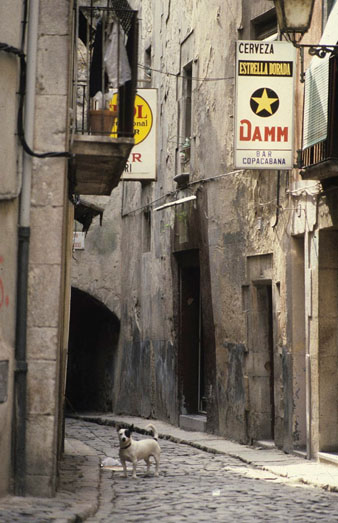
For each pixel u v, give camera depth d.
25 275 11.34
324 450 16.25
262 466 15.80
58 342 11.41
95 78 14.31
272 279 18.58
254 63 16.25
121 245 30.70
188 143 24.31
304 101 15.71
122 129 13.17
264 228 18.98
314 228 16.45
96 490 12.61
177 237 24.56
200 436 21.55
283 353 17.88
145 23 29.33
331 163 14.07
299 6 13.77
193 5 24.06
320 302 16.28
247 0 20.41
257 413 19.36
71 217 16.55
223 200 21.31
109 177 14.38
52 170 11.45
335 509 11.48
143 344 27.81
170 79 26.08
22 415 11.22
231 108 21.03
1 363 10.70
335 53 13.98
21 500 10.84
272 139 16.23
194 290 24.73
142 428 24.16
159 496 12.48
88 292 30.38
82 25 16.02
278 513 11.12
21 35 11.41
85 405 33.25
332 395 16.28
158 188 26.67
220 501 12.07
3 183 10.77
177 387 24.44
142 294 28.12
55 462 11.41
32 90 11.45
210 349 22.09
